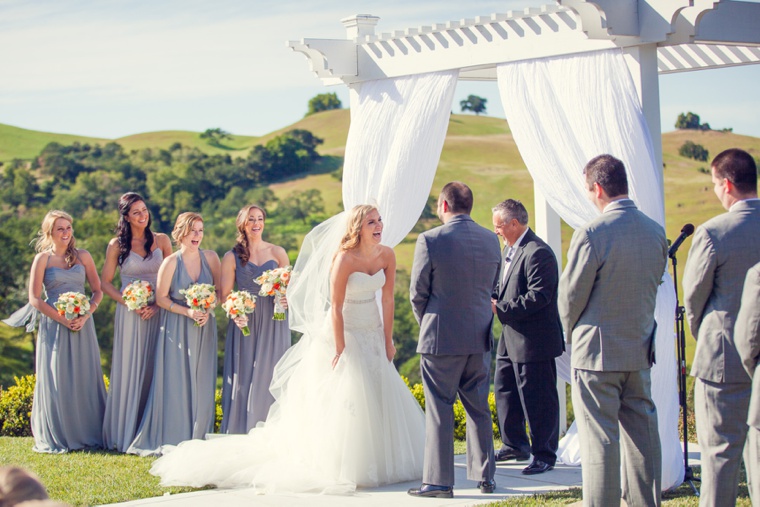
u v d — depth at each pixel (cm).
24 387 831
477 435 550
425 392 546
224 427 704
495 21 635
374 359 595
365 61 725
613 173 460
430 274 533
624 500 495
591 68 595
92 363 723
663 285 577
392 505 527
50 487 579
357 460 574
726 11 602
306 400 600
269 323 700
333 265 591
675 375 574
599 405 450
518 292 604
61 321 702
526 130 621
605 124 585
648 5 561
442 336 530
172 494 562
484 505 516
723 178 451
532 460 615
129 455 680
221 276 713
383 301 608
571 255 451
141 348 708
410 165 679
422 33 679
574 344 457
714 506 443
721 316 443
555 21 607
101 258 2988
